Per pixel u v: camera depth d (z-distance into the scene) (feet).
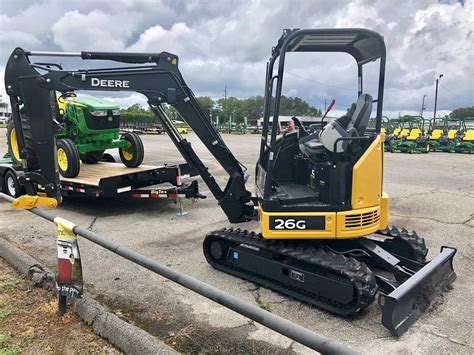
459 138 67.10
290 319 12.69
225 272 16.26
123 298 13.98
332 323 12.41
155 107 17.33
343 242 14.89
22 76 15.80
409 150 64.90
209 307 13.35
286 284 14.29
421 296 12.47
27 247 19.17
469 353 10.73
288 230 13.53
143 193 25.21
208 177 17.94
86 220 24.40
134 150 30.66
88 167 31.48
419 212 25.22
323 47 15.58
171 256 18.22
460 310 12.92
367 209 13.52
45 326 12.03
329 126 13.05
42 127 15.93
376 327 12.14
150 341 10.53
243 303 8.02
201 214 25.70
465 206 26.66
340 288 12.67
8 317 12.51
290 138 16.22
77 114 29.53
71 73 15.96
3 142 80.89
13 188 29.27
